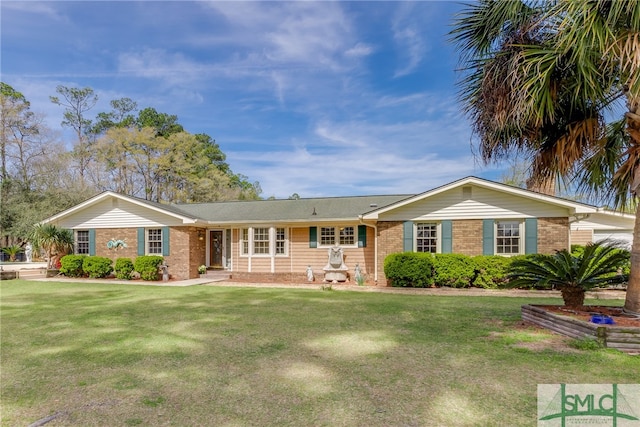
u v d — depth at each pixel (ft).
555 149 20.36
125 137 108.68
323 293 36.01
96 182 106.52
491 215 40.88
